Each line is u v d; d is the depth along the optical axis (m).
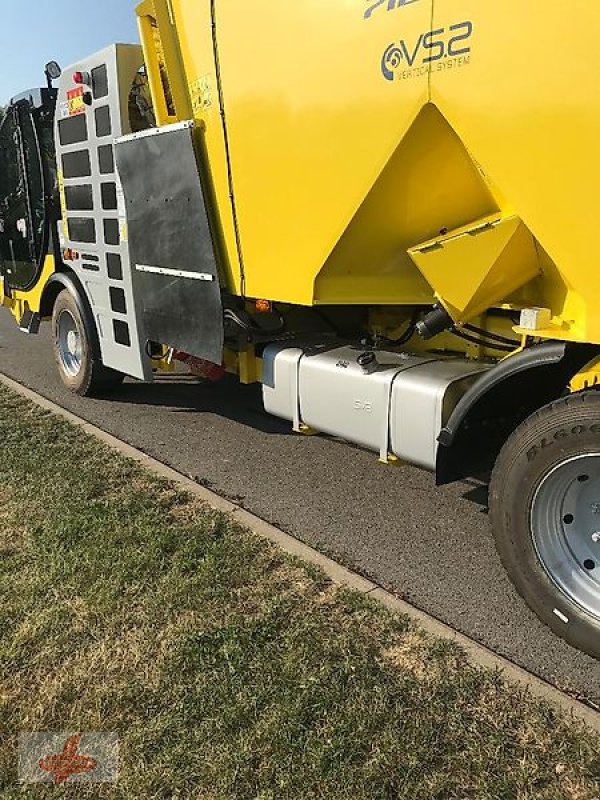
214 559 3.45
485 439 3.38
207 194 4.22
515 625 3.05
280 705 2.47
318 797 2.12
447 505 4.22
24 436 5.28
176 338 4.78
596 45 2.28
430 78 2.79
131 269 5.18
